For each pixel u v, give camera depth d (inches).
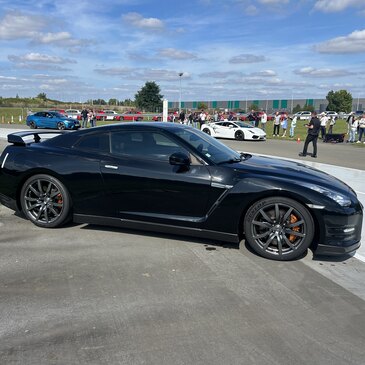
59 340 100.9
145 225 173.2
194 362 93.1
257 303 122.3
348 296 128.3
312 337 104.5
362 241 184.7
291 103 4178.2
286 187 151.6
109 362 92.6
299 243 153.1
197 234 166.1
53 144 189.6
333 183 161.9
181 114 1250.0
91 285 131.9
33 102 3914.9
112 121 1946.4
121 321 110.4
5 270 142.1
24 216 207.3
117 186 173.3
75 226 193.2
